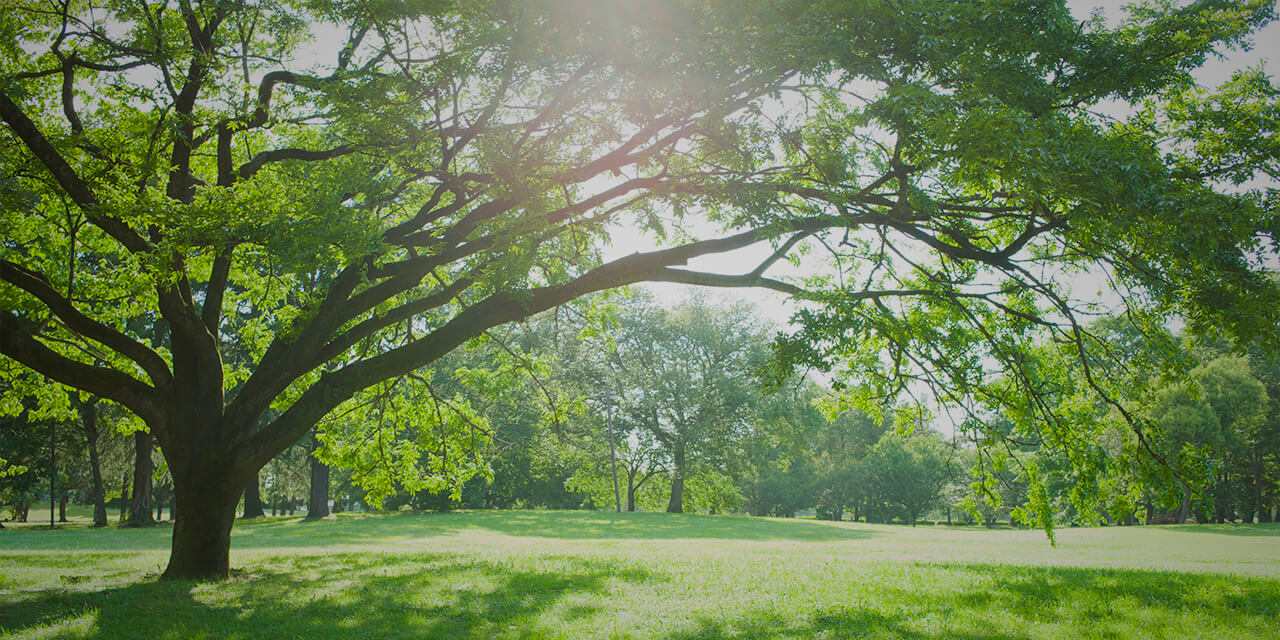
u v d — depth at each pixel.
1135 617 9.19
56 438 37.09
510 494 58.50
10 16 13.03
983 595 10.66
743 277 12.59
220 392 12.94
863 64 9.66
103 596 10.58
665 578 12.28
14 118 11.03
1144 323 12.18
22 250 18.30
